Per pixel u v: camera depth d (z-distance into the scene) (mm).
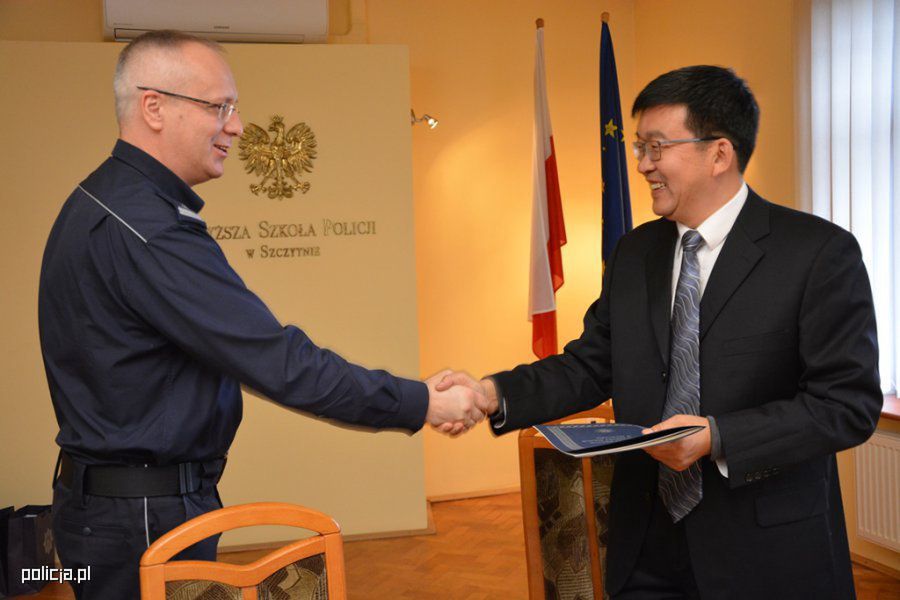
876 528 4004
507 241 5840
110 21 4711
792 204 4711
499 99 5801
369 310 4953
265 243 4859
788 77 4695
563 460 2227
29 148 4633
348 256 4934
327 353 2000
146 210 1862
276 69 4832
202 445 1963
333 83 4887
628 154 6164
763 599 1750
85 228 1867
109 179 1924
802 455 1696
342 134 4906
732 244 1815
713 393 1789
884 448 3939
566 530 2215
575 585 2205
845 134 4230
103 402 1897
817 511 1774
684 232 1891
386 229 4957
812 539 1761
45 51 4633
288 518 1658
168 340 1902
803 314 1747
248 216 4840
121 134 1978
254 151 4820
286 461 4934
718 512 1768
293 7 4863
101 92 4680
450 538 4957
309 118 4871
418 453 5047
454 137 5734
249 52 4812
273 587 1625
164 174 1945
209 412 1958
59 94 4648
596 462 2207
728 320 1793
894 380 4156
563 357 2168
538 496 2238
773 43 4793
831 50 4254
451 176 5738
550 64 5914
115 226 1846
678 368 1844
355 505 4996
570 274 6008
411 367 4992
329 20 5445
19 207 4633
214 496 2057
